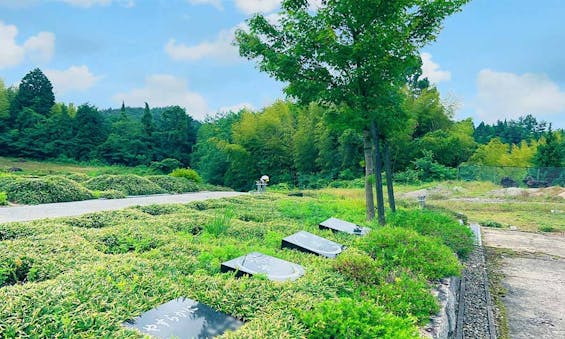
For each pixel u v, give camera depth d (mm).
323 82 8844
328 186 28469
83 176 17922
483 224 14953
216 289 3447
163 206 8773
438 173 29609
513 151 40469
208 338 2730
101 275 3477
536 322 5730
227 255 4879
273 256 5055
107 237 5312
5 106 47312
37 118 48000
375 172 8648
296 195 17281
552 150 34938
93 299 2902
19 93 51656
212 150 40188
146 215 7391
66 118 47969
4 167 37125
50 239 4883
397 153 30906
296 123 34281
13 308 2627
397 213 9344
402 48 8234
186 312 3029
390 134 9320
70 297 2838
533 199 21656
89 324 2557
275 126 33656
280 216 8844
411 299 4148
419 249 5621
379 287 4277
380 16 8195
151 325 2783
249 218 8383
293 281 3928
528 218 16609
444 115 32656
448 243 7844
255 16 9016
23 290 2963
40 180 12492
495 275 8109
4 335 2354
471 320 5594
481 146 35781
